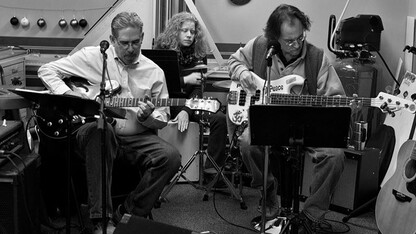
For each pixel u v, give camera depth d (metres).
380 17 4.83
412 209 2.93
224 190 4.19
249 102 3.55
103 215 2.76
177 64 3.91
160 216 3.68
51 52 5.35
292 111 2.71
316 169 3.32
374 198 3.70
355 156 3.70
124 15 3.31
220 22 5.18
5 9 5.29
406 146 3.11
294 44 3.36
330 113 2.70
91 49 3.41
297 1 5.07
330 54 5.09
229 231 3.46
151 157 3.21
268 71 2.95
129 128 3.33
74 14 5.33
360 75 4.52
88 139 3.07
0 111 3.26
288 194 3.00
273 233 3.25
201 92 4.24
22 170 2.81
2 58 4.45
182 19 4.32
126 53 3.31
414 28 4.59
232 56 3.69
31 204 2.97
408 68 4.63
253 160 3.43
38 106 3.18
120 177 3.55
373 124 4.49
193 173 4.31
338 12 5.04
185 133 4.21
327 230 3.53
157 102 3.38
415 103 3.09
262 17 5.14
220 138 4.21
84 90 3.30
